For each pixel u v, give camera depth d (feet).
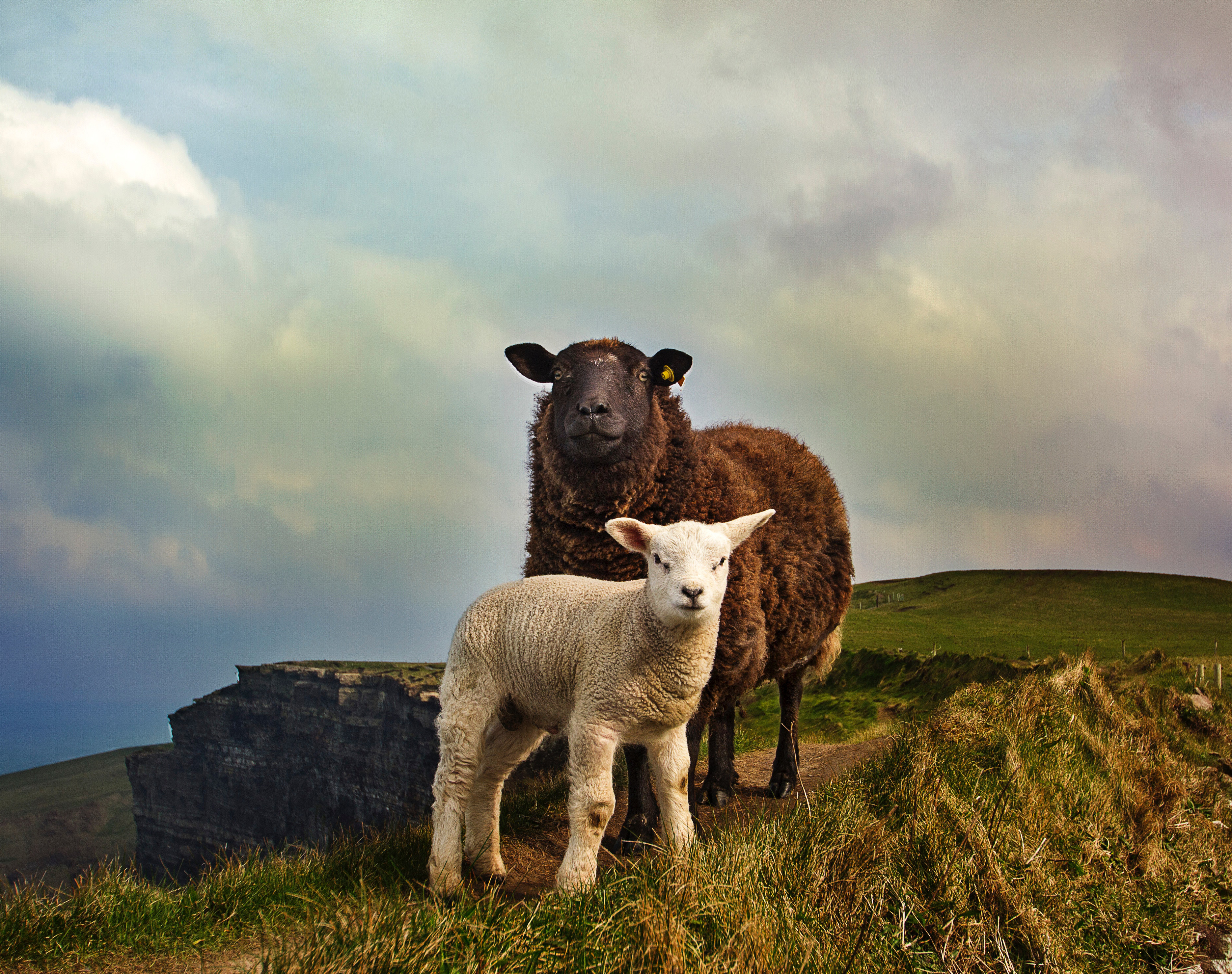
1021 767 21.97
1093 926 17.52
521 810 23.08
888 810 19.26
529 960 11.76
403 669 154.81
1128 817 22.61
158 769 200.03
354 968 11.19
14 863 249.34
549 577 18.22
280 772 170.30
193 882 16.51
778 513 23.86
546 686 16.47
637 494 22.06
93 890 15.37
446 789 16.67
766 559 22.86
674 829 15.47
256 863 17.62
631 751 19.60
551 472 22.59
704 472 22.84
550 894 13.84
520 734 18.08
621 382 21.76
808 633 25.26
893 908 15.84
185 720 194.90
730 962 12.19
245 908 15.74
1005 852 18.28
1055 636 75.05
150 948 14.30
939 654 56.80
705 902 13.12
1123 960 16.88
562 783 24.95
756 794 26.18
